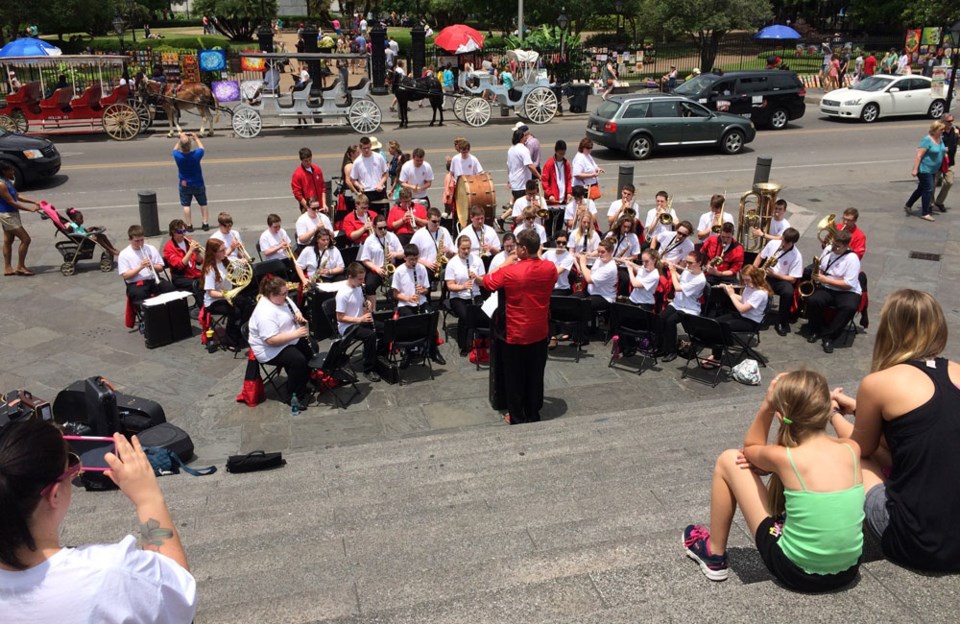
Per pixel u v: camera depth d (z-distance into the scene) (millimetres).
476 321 9625
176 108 24297
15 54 25172
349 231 11977
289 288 9234
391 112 28234
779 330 10742
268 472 6512
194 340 10516
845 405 3791
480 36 31344
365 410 8656
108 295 12008
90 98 23344
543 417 8508
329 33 56719
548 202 13703
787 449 3102
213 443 7922
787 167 20703
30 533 1660
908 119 28062
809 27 52844
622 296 10719
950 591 3010
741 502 3318
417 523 4859
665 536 4047
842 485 3035
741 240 11695
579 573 3572
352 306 9203
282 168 19969
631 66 38438
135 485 2041
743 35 49000
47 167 18031
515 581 3584
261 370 9602
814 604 2990
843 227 10453
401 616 3129
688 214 16422
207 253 10039
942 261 13477
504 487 5520
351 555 4340
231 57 33844
